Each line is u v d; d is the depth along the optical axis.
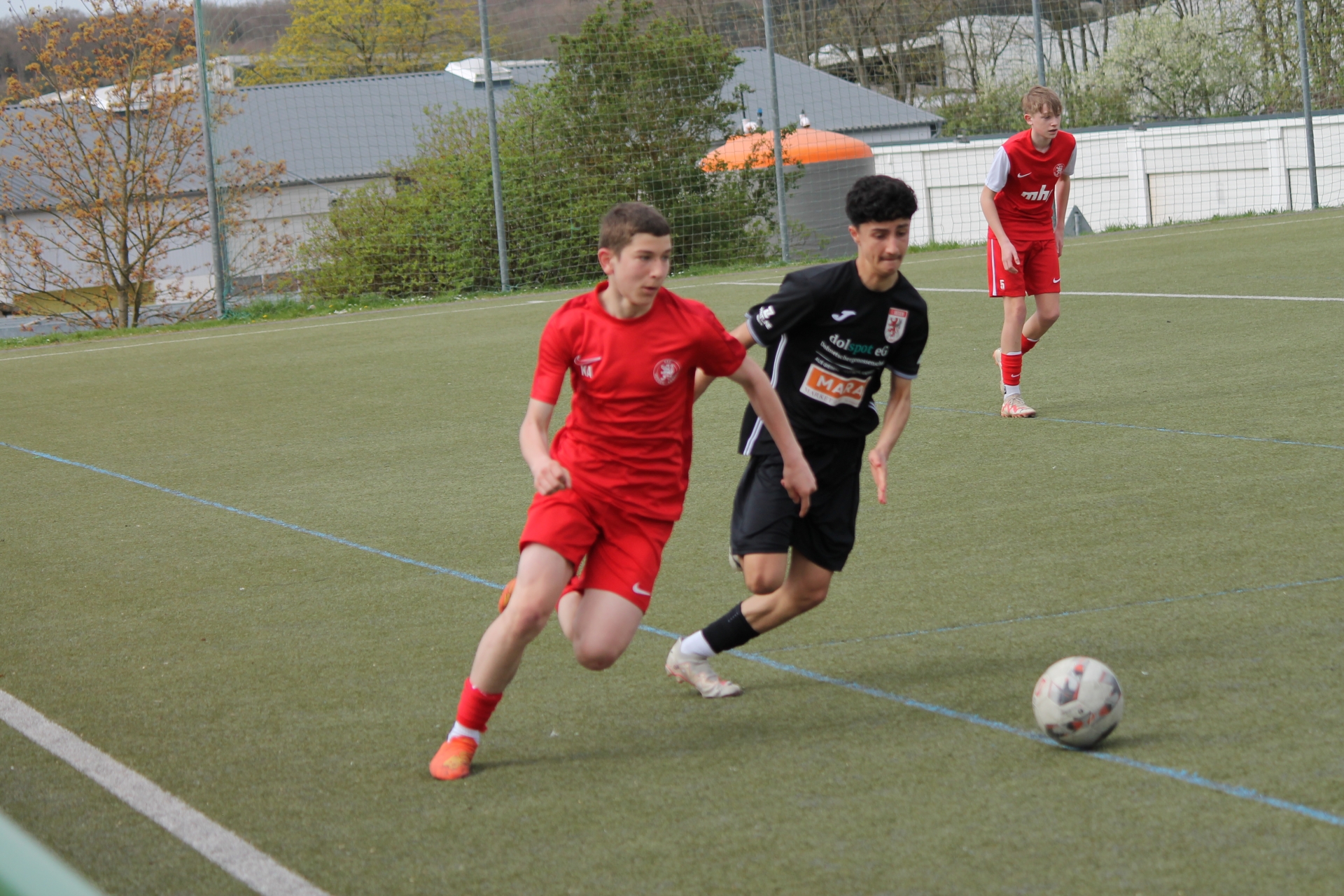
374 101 53.62
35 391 19.42
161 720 5.99
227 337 26.06
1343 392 12.27
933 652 6.39
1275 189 42.56
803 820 4.57
